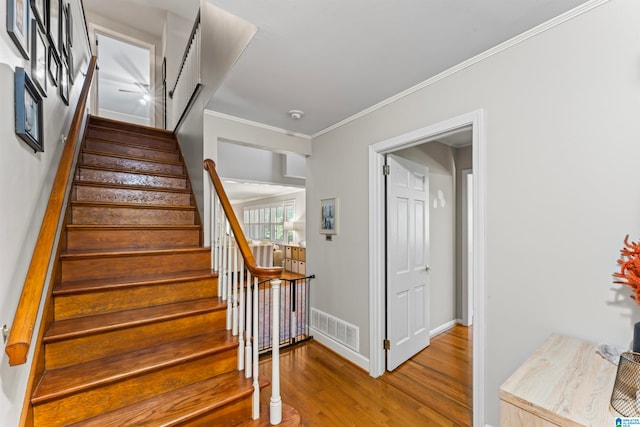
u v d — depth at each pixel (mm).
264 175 5148
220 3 1413
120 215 2572
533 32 1590
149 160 3258
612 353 1206
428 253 3246
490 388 1748
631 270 1177
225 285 2250
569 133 1472
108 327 1667
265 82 2174
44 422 1297
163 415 1447
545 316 1541
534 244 1587
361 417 1997
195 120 3029
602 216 1369
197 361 1733
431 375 2568
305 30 1608
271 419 1652
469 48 1766
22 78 1096
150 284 2057
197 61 3021
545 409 920
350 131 2834
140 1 4715
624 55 1312
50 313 1683
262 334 3516
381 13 1478
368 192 2641
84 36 3053
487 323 1766
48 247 1172
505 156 1706
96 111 5066
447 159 3830
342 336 2922
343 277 2924
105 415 1431
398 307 2748
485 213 1786
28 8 1179
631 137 1292
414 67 1971
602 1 1366
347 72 2035
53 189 1426
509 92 1692
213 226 2527
